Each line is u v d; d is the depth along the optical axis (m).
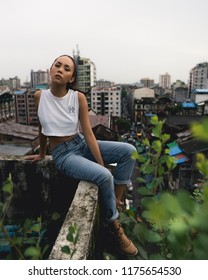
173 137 27.97
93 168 1.98
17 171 2.56
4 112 63.59
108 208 1.95
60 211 2.56
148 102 69.25
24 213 2.62
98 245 1.79
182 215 0.49
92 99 75.06
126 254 1.90
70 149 2.21
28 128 30.27
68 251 1.07
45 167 2.51
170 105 68.19
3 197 2.61
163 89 130.38
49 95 2.18
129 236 2.02
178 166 19.91
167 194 0.49
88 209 1.64
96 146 2.13
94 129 25.92
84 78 72.88
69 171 2.13
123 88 154.88
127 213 1.97
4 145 25.27
